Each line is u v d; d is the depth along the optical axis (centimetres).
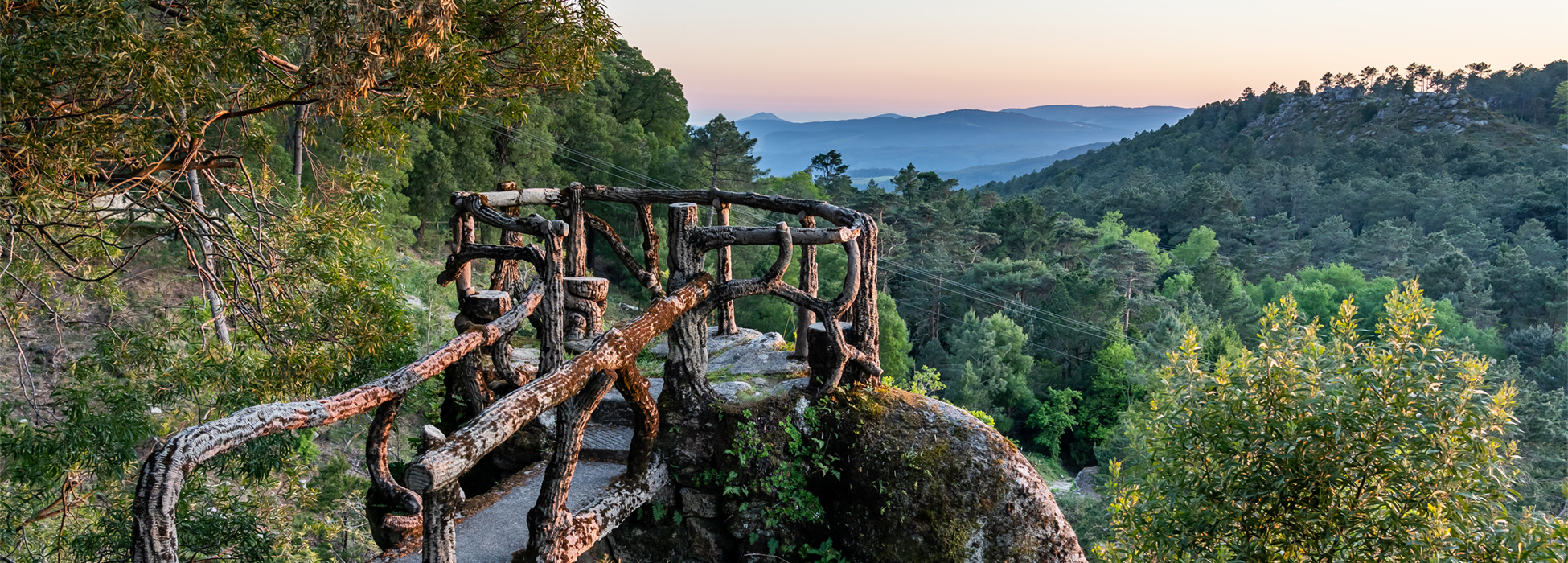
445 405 494
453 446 243
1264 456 616
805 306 443
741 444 437
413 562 361
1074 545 419
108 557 793
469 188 3659
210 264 846
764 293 435
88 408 759
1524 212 10550
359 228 866
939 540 412
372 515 427
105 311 1578
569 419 321
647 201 576
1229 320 5481
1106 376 4297
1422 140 17412
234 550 830
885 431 432
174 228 792
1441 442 560
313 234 796
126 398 779
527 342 648
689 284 421
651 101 5334
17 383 1395
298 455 1123
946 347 5328
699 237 433
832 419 440
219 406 818
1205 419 651
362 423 1520
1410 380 572
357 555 1248
